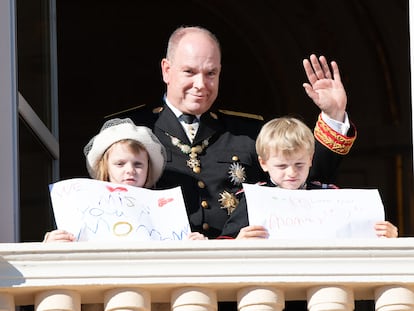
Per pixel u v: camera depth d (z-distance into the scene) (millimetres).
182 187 22000
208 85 22453
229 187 22156
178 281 18672
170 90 22672
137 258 18766
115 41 46094
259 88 45625
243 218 21047
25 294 18984
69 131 45219
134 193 20031
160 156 21188
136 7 46156
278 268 18766
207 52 22453
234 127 22812
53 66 25125
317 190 20141
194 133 22547
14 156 21359
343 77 44875
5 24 21766
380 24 44344
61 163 44844
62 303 18672
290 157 20828
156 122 22734
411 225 44094
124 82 45938
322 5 44750
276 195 20016
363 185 44531
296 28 45156
